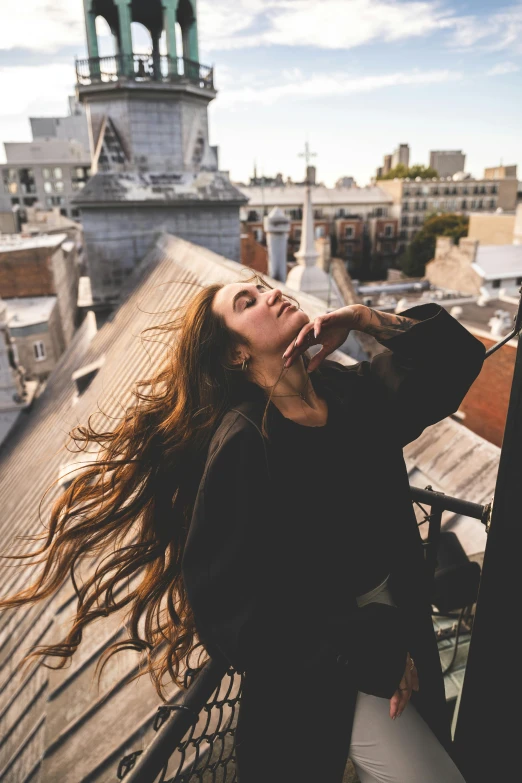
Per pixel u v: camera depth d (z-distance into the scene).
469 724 2.12
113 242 22.36
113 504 1.91
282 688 1.74
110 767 5.25
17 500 16.34
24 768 6.00
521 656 1.88
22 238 56.00
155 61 20.89
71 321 56.25
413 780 1.76
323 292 24.38
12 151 114.06
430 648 2.00
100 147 21.77
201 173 22.89
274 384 1.68
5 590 11.94
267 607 1.56
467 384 1.86
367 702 1.81
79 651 7.03
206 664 1.93
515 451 1.71
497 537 1.84
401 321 1.77
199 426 1.77
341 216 107.44
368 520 1.78
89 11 20.38
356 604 1.81
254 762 1.83
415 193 109.69
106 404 13.69
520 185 118.19
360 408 1.81
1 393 24.38
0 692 8.16
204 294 1.81
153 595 2.00
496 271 61.31
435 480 7.38
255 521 1.57
